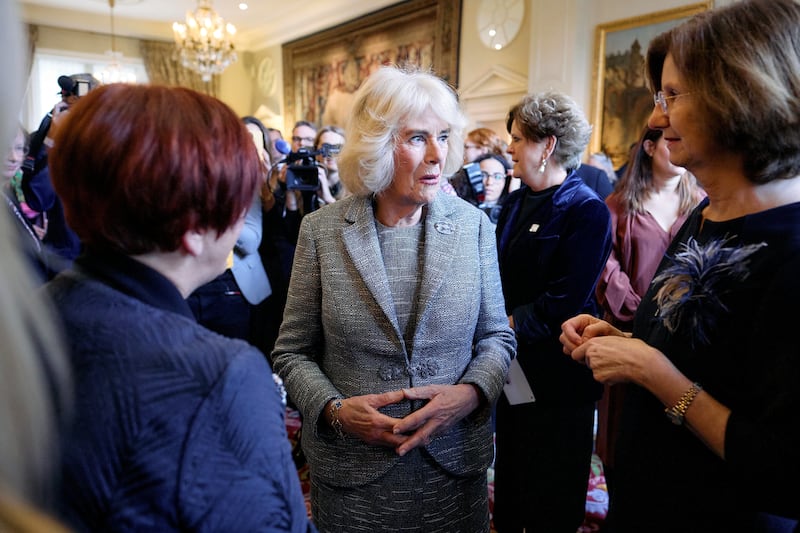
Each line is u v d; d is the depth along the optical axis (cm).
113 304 55
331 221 126
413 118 115
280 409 59
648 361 85
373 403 111
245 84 1153
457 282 120
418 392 112
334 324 118
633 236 208
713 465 83
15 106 37
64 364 42
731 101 74
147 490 49
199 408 51
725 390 81
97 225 58
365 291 118
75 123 58
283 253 269
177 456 50
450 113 119
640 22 440
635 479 94
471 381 118
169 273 64
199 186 59
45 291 56
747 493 79
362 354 118
